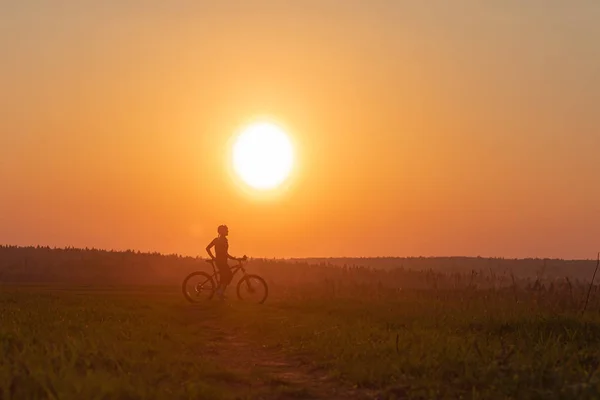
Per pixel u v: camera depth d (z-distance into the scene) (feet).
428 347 40.50
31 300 74.54
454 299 82.89
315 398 31.83
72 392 27.43
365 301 80.84
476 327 54.54
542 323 53.36
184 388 30.27
